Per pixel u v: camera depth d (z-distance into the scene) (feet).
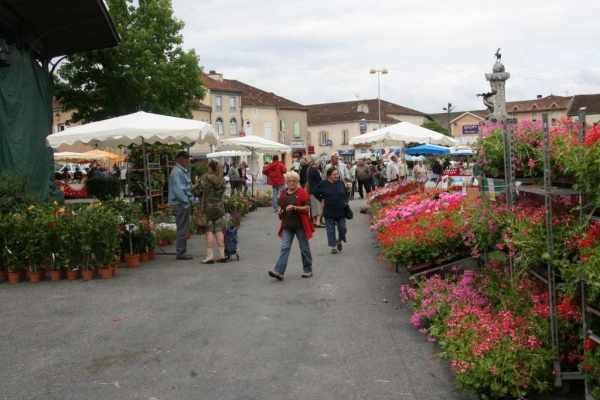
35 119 57.88
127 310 27.35
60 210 37.24
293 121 311.47
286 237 34.37
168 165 64.23
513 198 21.22
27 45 57.82
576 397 16.39
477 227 22.72
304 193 34.50
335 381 18.17
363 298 29.25
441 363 19.54
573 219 16.76
